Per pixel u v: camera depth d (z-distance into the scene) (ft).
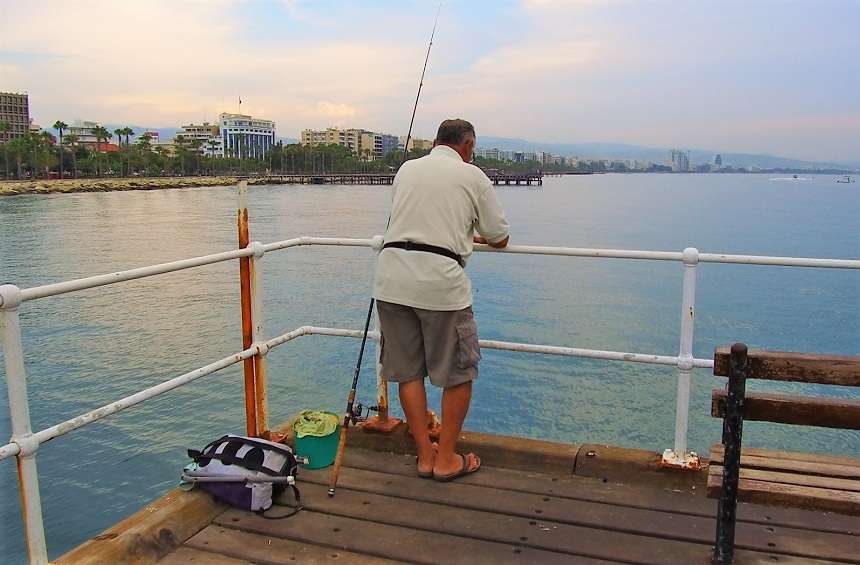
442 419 9.79
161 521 8.44
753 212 200.13
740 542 8.14
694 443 32.40
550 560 7.88
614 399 37.73
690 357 9.48
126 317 56.08
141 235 121.39
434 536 8.45
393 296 9.31
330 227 134.62
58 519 24.71
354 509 9.14
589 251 9.67
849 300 65.62
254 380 10.95
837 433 34.14
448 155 9.57
